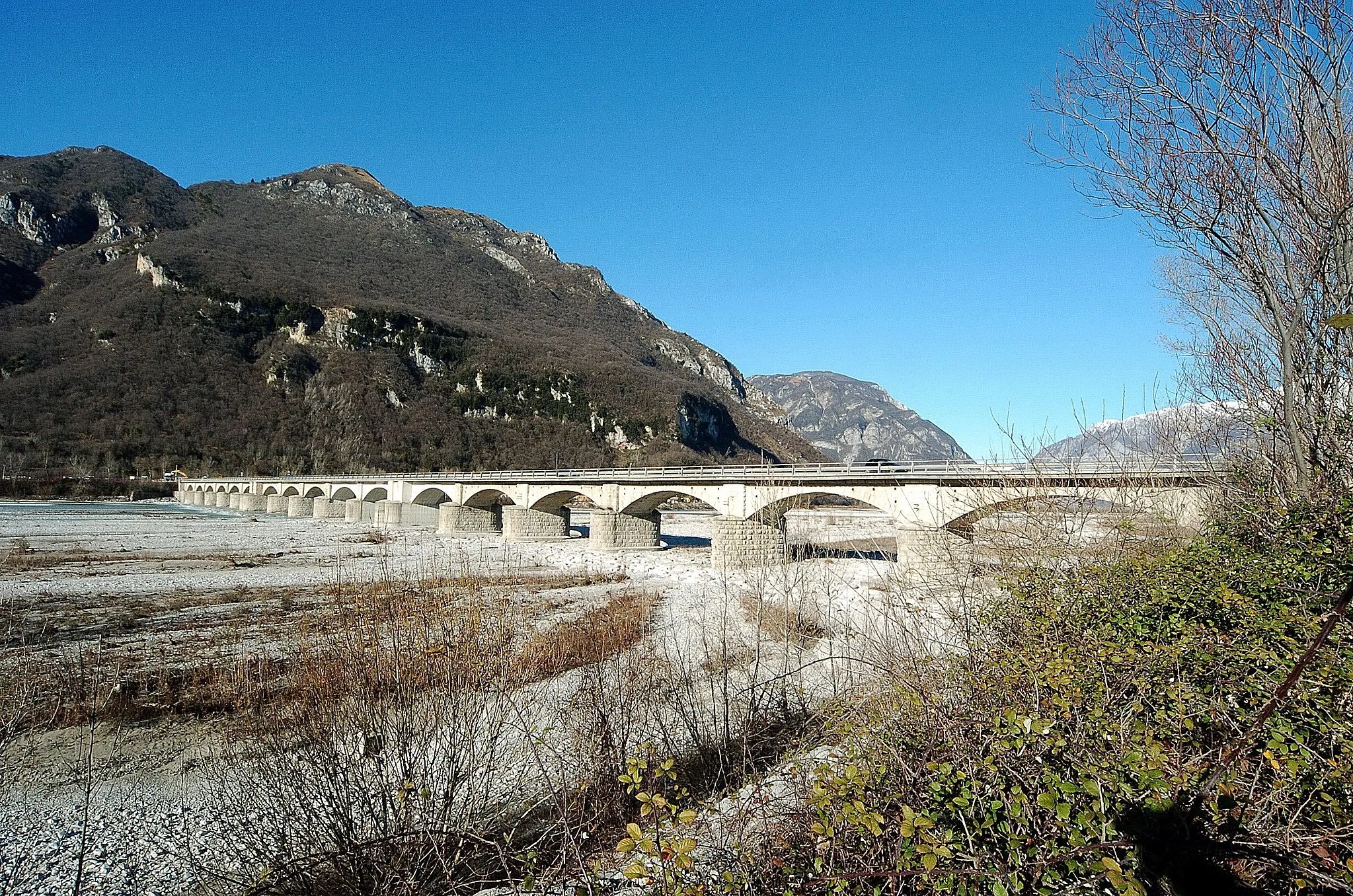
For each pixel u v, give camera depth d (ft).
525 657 47.09
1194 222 30.94
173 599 84.12
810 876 16.55
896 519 103.09
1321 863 13.82
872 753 19.17
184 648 60.03
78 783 35.91
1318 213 27.53
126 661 56.08
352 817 24.47
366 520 253.24
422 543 168.35
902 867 15.06
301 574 105.50
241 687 46.96
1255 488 32.86
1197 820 14.51
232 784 33.65
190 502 347.56
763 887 17.46
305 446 431.02
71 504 296.71
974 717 18.53
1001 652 22.85
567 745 31.89
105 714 44.57
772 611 56.08
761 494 122.72
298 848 23.90
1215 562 26.96
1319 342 28.66
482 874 24.09
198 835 30.42
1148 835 14.01
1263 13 26.81
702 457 470.39
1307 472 28.60
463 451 454.81
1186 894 13.69
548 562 127.24
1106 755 16.05
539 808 27.89
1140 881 12.42
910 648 25.02
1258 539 29.91
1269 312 32.37
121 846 30.32
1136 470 36.04
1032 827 15.20
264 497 306.55
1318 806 14.67
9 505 266.77
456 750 27.22
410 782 24.50
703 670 44.96
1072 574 28.68
